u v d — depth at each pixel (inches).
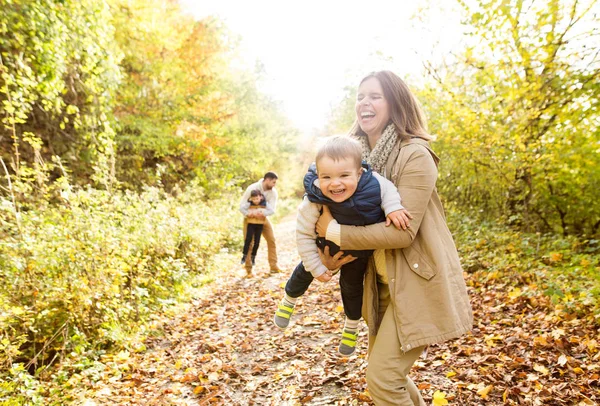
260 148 802.8
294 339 193.8
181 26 636.7
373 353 85.2
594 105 266.1
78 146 406.3
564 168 301.4
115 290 195.3
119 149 504.4
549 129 299.7
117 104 474.6
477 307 196.1
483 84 303.7
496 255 259.3
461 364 145.0
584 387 121.0
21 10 273.4
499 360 143.5
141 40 519.8
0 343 145.9
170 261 278.8
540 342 147.0
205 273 346.0
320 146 85.8
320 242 91.2
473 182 358.6
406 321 82.9
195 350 192.4
